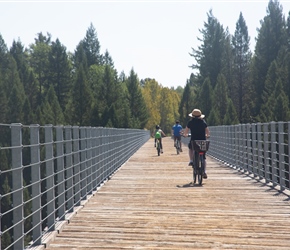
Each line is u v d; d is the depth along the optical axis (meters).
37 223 6.57
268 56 84.75
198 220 8.27
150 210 9.29
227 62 94.06
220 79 88.12
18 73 92.12
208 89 88.12
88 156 11.50
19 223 5.77
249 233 7.28
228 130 20.03
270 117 66.69
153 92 139.75
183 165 20.48
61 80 103.62
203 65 97.12
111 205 9.91
